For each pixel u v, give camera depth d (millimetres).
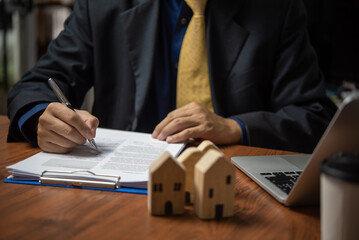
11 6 3811
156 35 1358
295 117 1207
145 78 1354
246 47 1348
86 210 553
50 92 1154
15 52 3957
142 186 642
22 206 560
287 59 1357
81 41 1420
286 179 701
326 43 3014
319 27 3080
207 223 527
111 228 499
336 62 2920
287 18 1375
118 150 837
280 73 1361
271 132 1099
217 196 539
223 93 1368
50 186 646
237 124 1081
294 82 1331
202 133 967
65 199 591
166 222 523
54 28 4254
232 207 551
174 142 931
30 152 875
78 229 493
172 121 978
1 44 3754
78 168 697
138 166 721
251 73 1342
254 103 1365
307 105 1298
